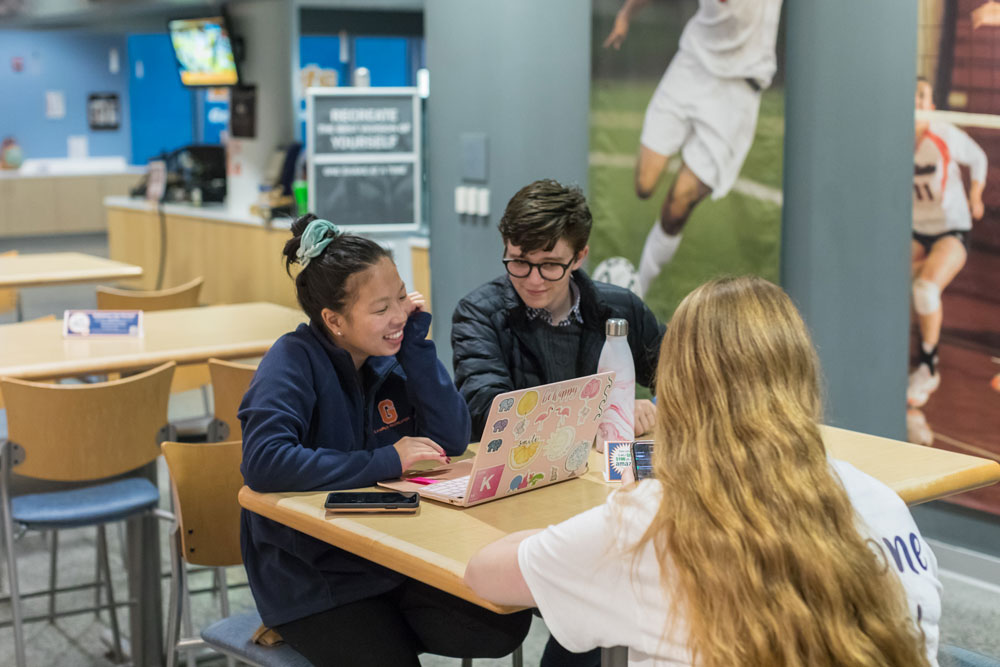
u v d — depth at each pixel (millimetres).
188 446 2330
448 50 5477
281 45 8648
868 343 3789
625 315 2480
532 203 2230
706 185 4148
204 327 3959
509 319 2412
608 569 1276
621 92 4469
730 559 1167
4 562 3914
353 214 7461
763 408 1213
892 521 1346
